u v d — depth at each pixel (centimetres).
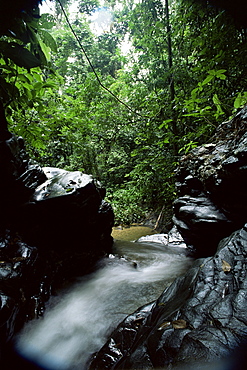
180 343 111
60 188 356
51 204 322
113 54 1201
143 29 673
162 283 339
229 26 351
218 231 352
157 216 859
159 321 150
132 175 773
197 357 96
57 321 250
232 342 100
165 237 591
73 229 371
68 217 346
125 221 877
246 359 91
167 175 630
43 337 224
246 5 280
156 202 873
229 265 166
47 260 303
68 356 204
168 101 599
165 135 597
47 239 333
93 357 196
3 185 285
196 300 142
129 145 1038
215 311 125
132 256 473
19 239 278
